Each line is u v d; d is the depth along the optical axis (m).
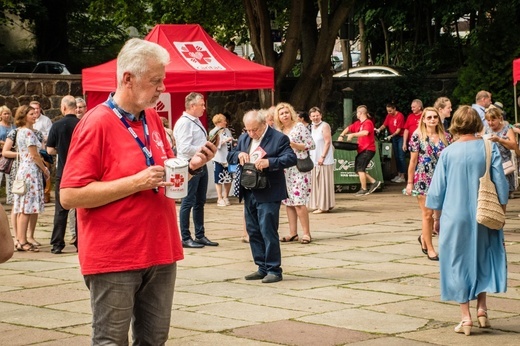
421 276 10.80
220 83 17.83
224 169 18.75
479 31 23.97
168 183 5.21
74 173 5.14
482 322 8.22
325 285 10.32
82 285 10.63
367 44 39.50
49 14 40.16
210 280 10.73
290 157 10.36
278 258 10.58
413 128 22.83
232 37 31.72
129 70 5.18
